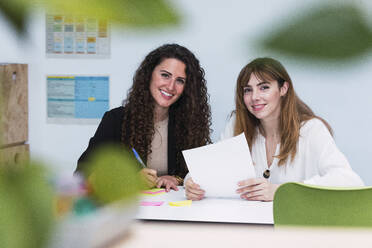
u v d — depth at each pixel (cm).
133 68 354
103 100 363
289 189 91
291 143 180
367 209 89
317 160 175
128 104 211
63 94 366
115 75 358
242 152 145
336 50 8
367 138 288
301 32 8
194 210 136
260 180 150
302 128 182
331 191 89
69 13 8
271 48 8
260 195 149
